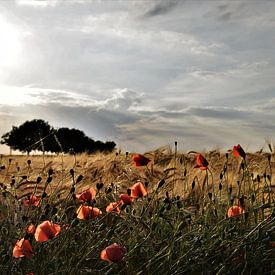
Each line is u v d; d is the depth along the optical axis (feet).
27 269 3.52
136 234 3.95
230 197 4.60
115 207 3.97
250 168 5.56
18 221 3.87
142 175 5.55
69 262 3.51
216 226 4.12
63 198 4.80
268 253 3.87
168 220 3.94
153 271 3.60
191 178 5.60
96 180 5.57
